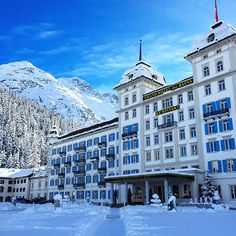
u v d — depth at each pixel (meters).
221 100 44.56
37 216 25.67
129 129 60.44
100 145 68.56
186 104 50.09
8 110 182.00
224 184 41.41
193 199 41.72
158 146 53.28
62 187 79.31
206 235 11.84
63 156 83.12
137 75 60.84
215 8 50.22
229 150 41.91
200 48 48.25
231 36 44.03
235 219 18.98
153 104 56.69
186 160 47.81
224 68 45.16
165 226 15.41
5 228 15.71
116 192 53.22
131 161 58.16
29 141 155.12
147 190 44.31
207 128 45.41
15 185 108.12
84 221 19.75
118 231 14.73
